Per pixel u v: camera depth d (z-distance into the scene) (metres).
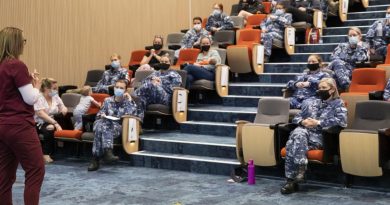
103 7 9.35
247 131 5.36
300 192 4.85
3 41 3.26
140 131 6.76
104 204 4.52
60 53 8.70
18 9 8.16
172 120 7.19
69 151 7.14
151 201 4.59
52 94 7.04
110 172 5.99
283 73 8.00
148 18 10.28
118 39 9.64
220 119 6.97
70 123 7.25
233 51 8.14
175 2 10.98
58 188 5.18
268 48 8.50
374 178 4.88
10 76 3.19
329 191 4.87
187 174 5.79
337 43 8.66
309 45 8.80
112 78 7.88
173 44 9.91
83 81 9.04
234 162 5.65
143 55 9.21
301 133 4.95
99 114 6.38
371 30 7.85
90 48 9.14
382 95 5.83
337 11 10.02
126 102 6.51
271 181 5.36
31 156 3.23
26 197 3.21
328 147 4.90
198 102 7.85
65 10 8.77
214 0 12.12
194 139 6.42
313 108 5.24
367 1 10.59
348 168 4.82
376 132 4.62
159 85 7.00
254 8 10.80
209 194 4.80
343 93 6.03
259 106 5.85
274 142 5.22
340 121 4.93
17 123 3.18
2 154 3.26
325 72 6.32
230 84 7.94
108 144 6.13
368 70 6.27
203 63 7.88
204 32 9.22
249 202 4.48
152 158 6.23
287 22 8.76
